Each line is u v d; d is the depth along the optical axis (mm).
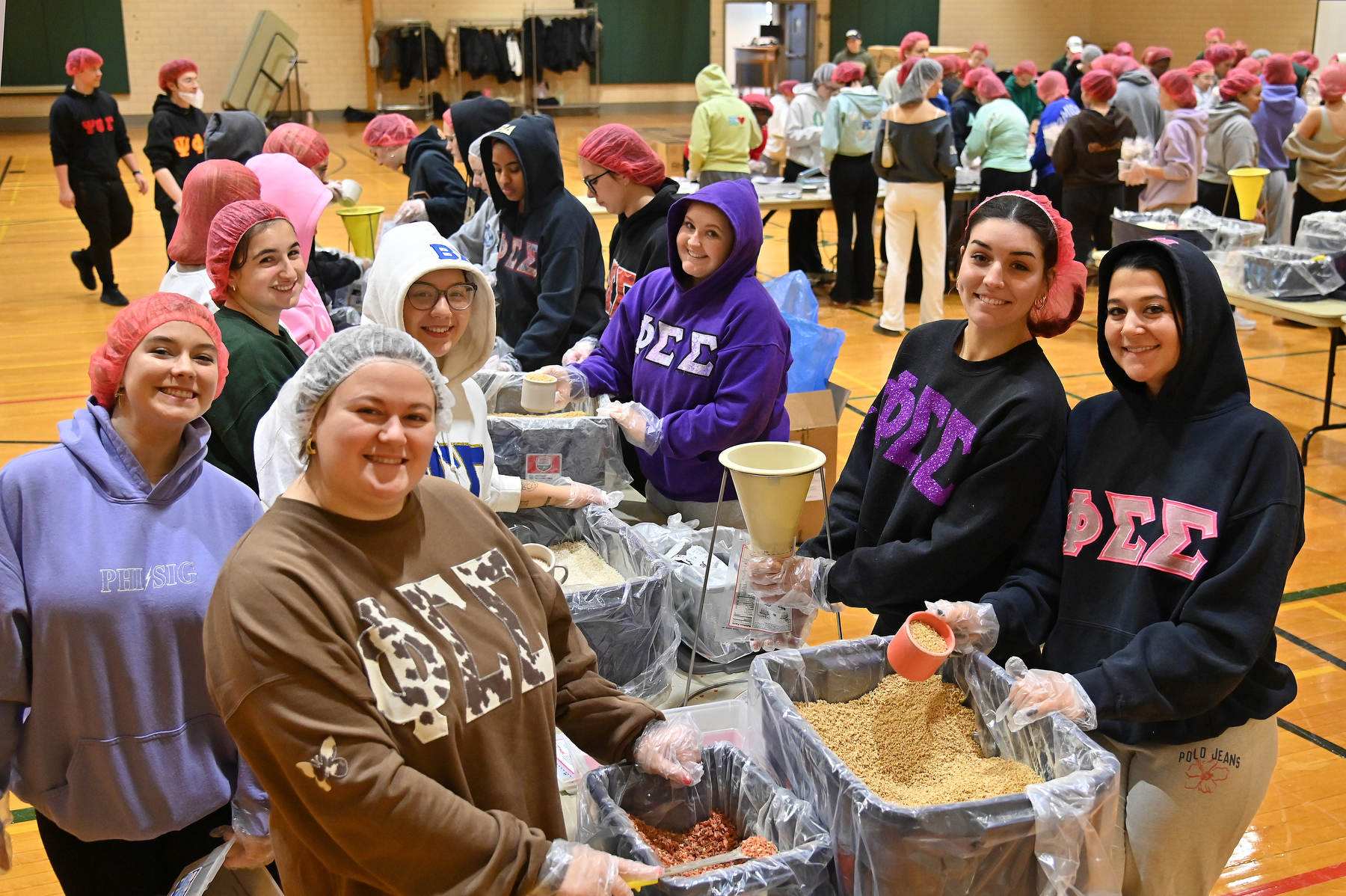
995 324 1812
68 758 1612
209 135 4879
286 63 16391
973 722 1661
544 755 1300
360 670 1129
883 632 1984
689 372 2512
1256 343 7039
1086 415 1810
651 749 1400
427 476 1316
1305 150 7012
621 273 3305
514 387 2787
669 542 2338
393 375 1142
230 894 1776
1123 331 1648
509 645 1264
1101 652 1682
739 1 19422
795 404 3215
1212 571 1584
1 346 6492
